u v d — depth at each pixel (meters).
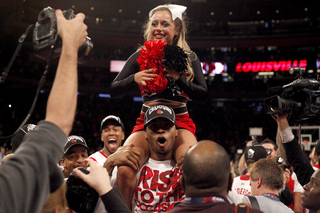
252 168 2.59
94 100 19.22
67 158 3.09
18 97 15.82
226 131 18.36
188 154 1.35
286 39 18.03
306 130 8.45
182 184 1.44
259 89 18.88
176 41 2.30
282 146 2.33
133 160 1.96
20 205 0.79
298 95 2.33
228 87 19.27
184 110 2.26
